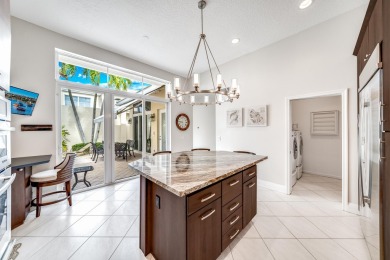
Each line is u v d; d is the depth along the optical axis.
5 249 1.39
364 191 1.68
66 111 3.14
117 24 2.68
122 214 2.38
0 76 1.34
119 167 4.85
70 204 2.63
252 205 2.07
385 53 1.25
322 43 2.70
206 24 2.71
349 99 2.45
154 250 1.55
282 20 2.63
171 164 1.88
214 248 1.42
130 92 4.09
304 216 2.33
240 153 2.78
